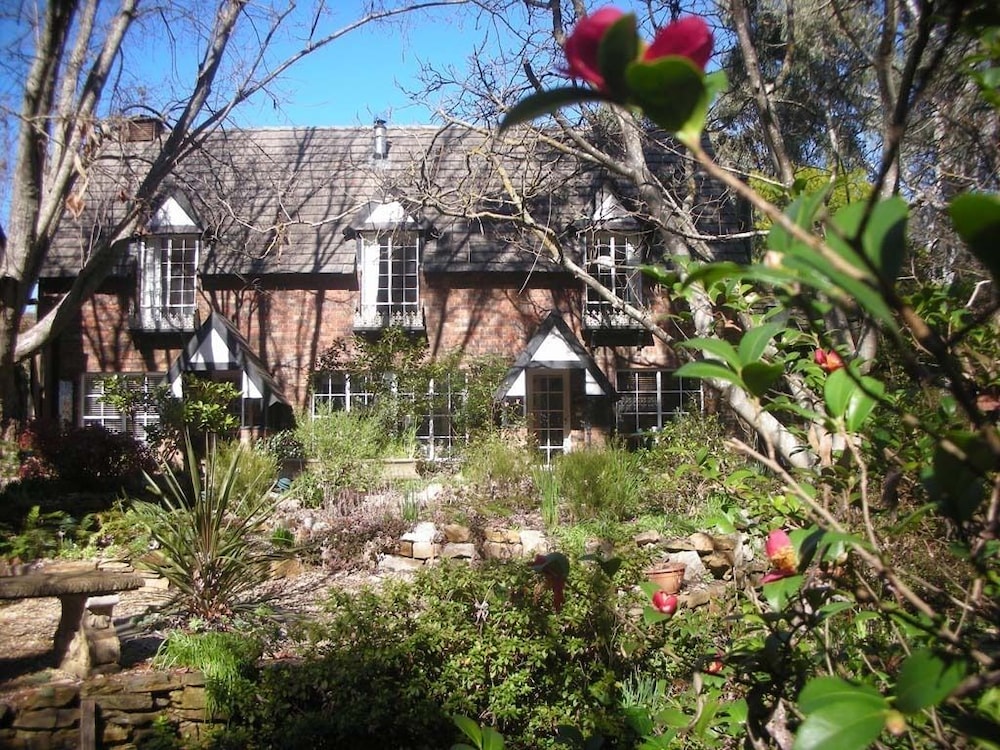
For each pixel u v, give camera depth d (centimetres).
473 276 1978
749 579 327
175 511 823
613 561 229
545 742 572
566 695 593
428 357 1948
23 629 784
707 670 234
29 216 1410
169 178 2012
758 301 258
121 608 835
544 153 1279
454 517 1070
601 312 1900
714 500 1020
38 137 1387
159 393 1736
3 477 1351
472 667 610
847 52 798
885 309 90
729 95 917
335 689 598
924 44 128
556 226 1888
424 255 1961
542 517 1088
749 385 134
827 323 362
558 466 1195
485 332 1969
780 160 533
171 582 774
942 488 126
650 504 1107
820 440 236
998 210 90
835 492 236
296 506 1166
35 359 1964
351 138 2161
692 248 669
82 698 595
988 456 110
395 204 1916
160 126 1623
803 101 860
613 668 598
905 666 113
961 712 153
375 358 1819
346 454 1309
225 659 626
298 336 1975
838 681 117
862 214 102
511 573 641
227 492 812
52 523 1116
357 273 1955
